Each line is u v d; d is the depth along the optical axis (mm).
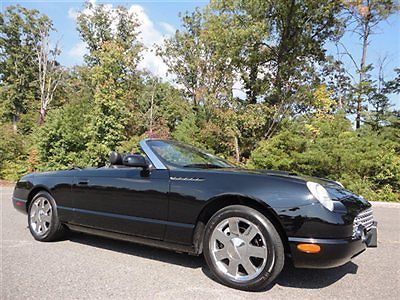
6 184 14516
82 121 16672
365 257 4035
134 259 3697
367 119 19547
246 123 17250
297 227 2688
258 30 18125
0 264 3465
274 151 12906
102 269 3346
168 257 3787
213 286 2947
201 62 21062
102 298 2650
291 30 19594
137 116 22000
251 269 2859
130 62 21734
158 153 3637
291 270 3432
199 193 3104
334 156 12031
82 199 3992
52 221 4289
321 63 20781
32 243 4332
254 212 2861
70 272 3244
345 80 22641
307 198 2725
